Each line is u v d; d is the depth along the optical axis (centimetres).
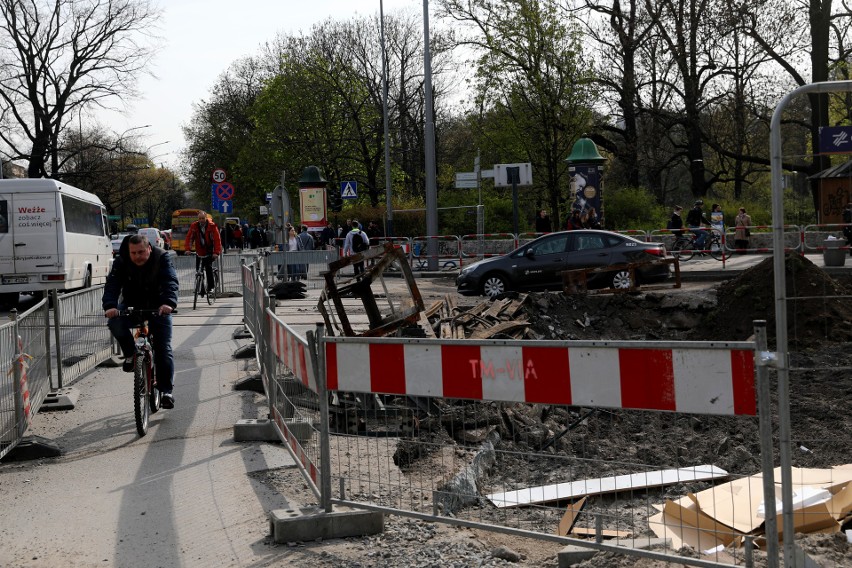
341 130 5522
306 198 3803
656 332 1686
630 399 426
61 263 2177
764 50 3697
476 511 603
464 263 3216
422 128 5650
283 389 704
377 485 618
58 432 843
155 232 4769
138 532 550
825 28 3562
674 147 4366
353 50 5403
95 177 5256
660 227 3794
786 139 3859
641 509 608
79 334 1062
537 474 750
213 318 1730
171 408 871
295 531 518
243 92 7325
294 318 1731
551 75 3912
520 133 4034
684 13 3862
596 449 878
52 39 4656
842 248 1959
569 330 1634
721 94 3912
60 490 655
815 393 1026
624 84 3919
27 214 2162
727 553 443
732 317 1608
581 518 563
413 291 1152
